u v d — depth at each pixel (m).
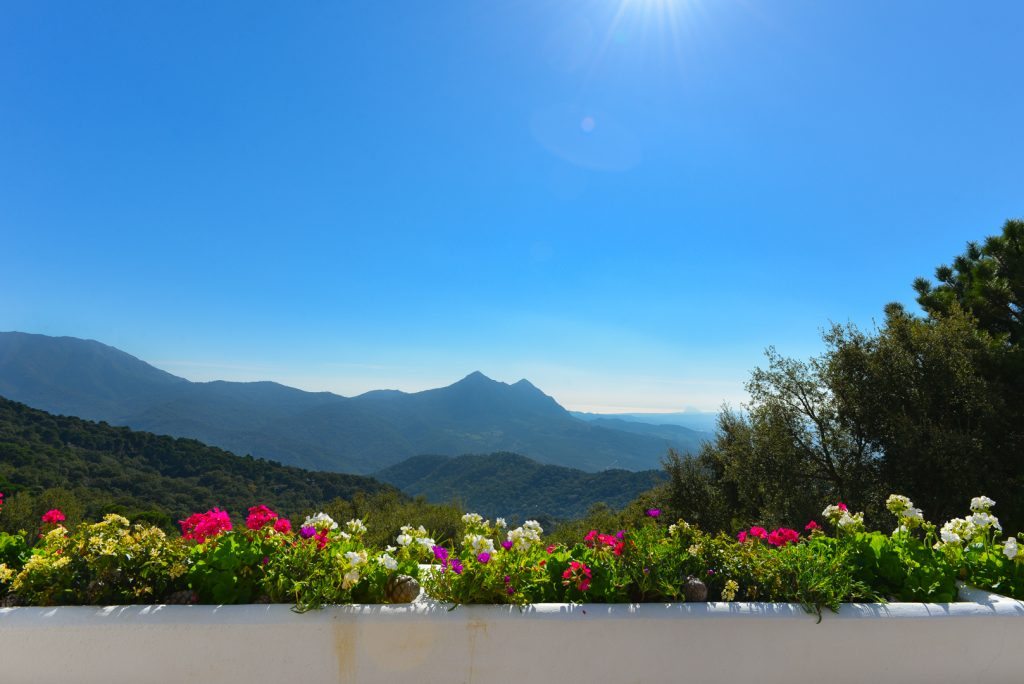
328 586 2.41
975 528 3.22
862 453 12.63
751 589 2.74
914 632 2.54
